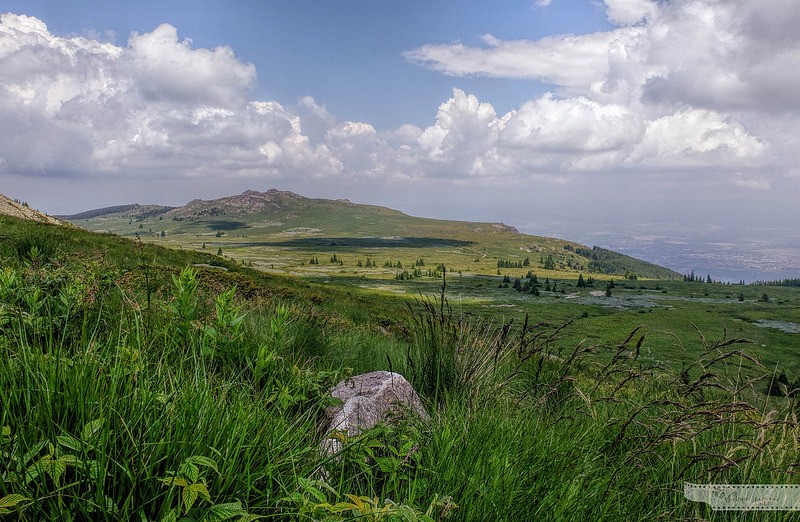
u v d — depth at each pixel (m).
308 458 2.25
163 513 1.64
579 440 2.98
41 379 2.01
